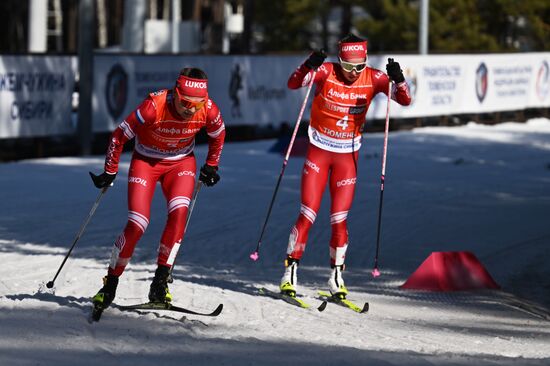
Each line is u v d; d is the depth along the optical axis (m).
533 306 23.45
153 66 55.84
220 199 38.03
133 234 18.19
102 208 35.00
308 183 21.70
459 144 62.41
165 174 19.20
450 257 25.28
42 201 36.25
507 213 37.47
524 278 26.77
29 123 49.34
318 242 30.38
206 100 18.34
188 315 18.83
